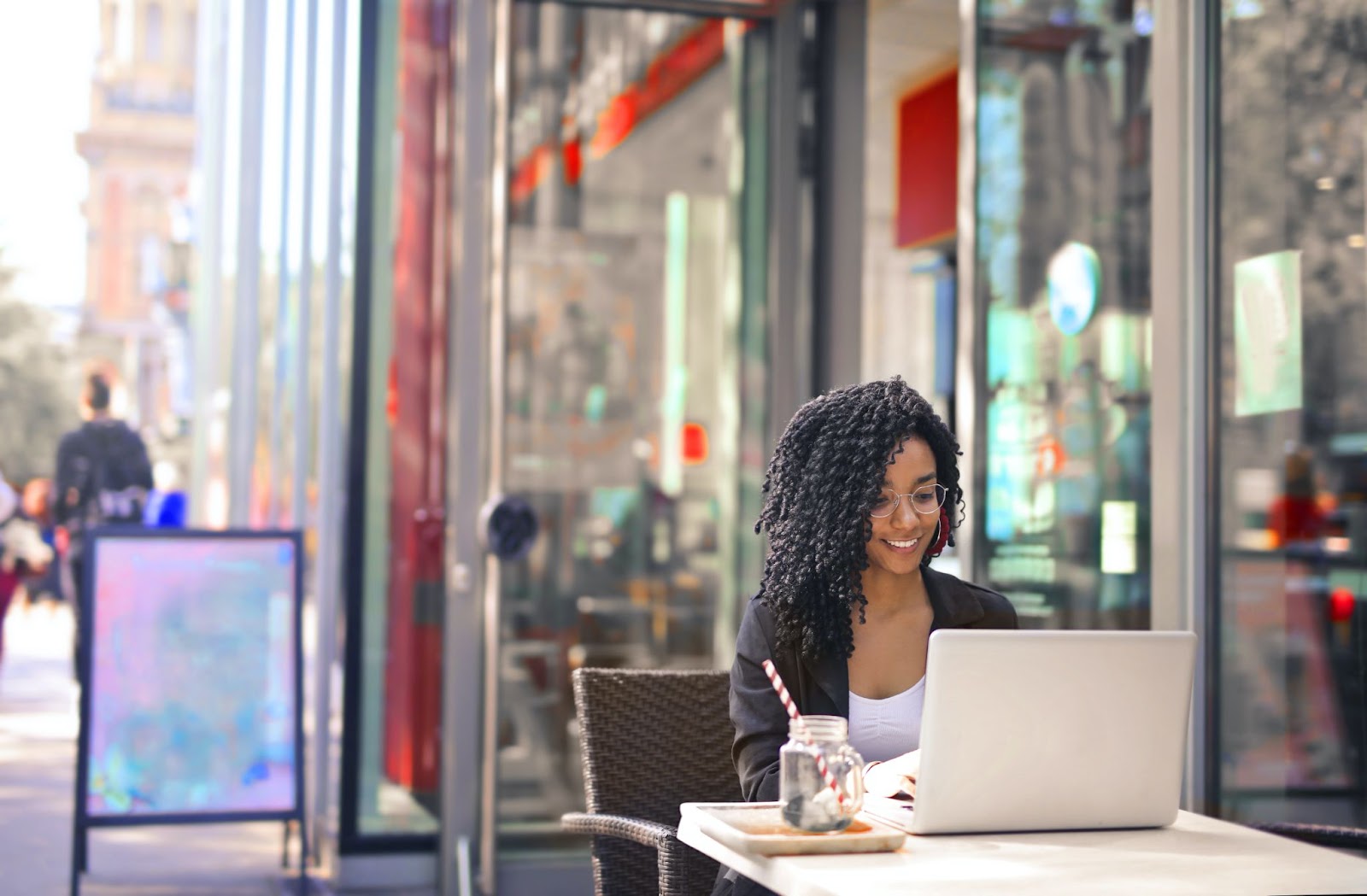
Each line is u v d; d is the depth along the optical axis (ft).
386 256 15.38
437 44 15.52
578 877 14.38
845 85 15.92
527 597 14.64
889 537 7.34
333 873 14.80
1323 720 9.12
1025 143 11.99
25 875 14.79
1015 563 12.02
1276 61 9.57
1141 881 5.50
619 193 15.20
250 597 14.38
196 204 25.32
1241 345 9.85
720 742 8.96
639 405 15.20
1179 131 10.23
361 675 14.98
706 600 15.31
